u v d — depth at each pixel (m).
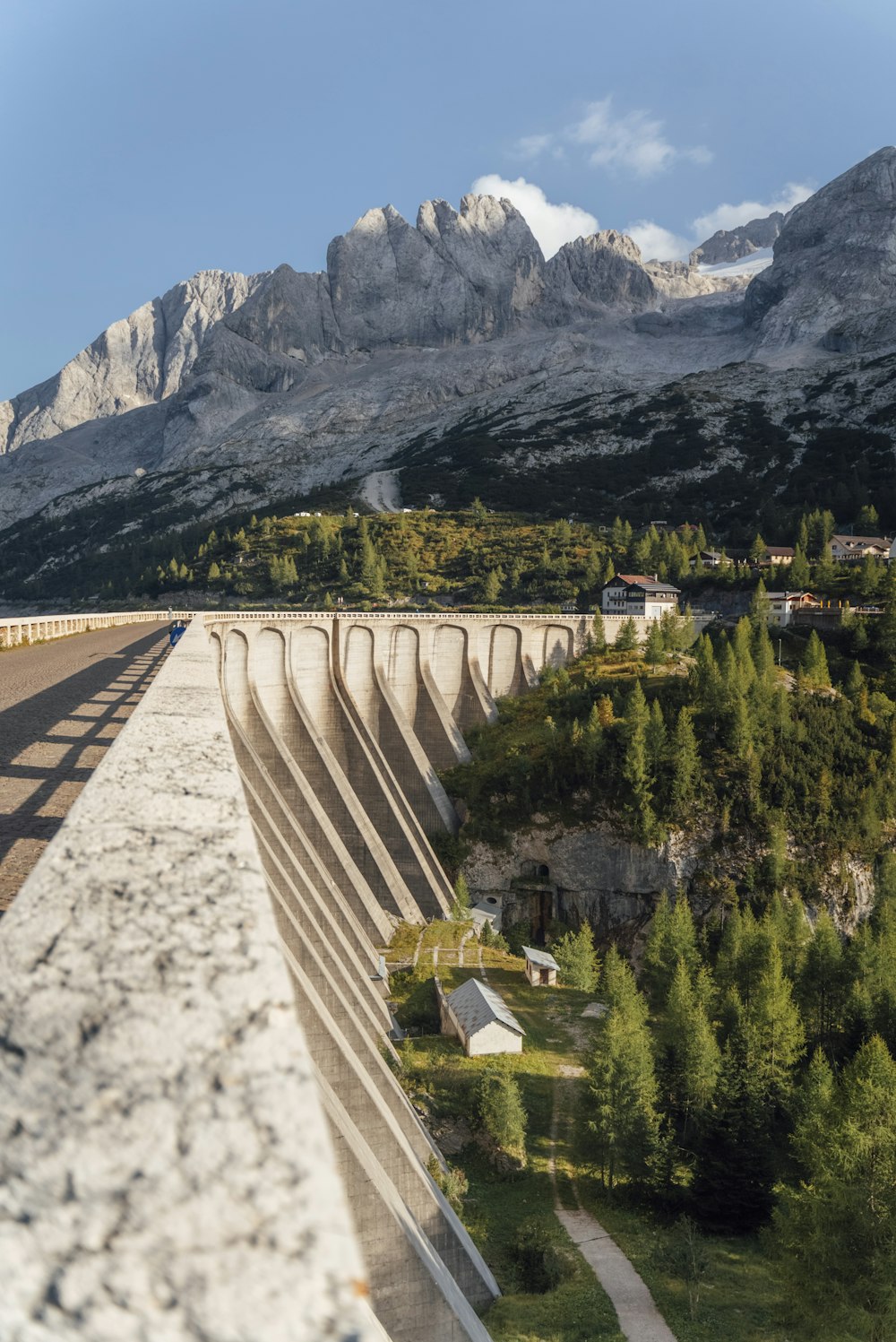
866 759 122.38
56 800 16.91
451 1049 68.44
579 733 122.19
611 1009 68.44
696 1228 53.19
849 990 78.62
